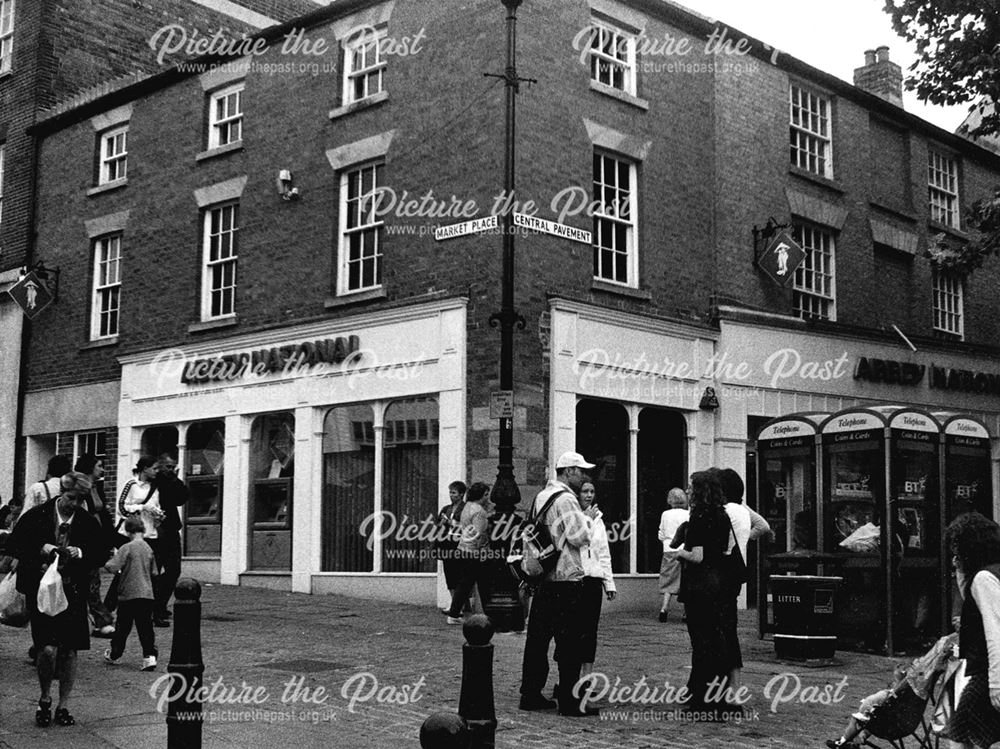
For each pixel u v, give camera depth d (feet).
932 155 76.48
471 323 51.78
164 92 68.80
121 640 33.60
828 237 67.72
